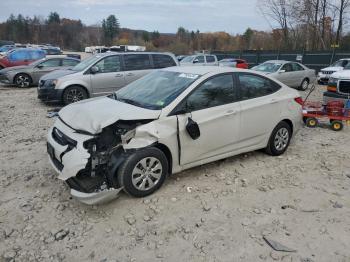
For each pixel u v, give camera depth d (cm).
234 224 371
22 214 385
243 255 321
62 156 390
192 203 413
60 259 314
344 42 3847
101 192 370
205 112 457
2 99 1213
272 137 563
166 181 468
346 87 805
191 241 341
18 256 317
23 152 588
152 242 339
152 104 443
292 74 1537
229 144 499
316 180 491
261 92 541
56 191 438
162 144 422
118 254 321
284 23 4419
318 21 3994
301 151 621
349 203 423
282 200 428
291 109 578
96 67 1019
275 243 337
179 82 478
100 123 381
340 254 324
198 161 467
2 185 455
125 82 1058
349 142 692
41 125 797
